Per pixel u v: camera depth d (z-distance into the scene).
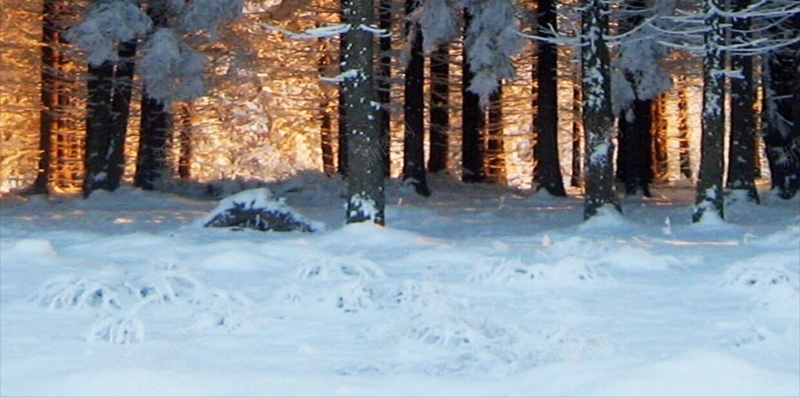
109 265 16.39
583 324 12.70
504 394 9.00
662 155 61.06
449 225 28.23
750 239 22.67
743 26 31.88
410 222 29.05
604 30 27.08
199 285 14.37
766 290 14.83
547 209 34.84
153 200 37.56
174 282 14.50
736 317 13.20
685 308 13.92
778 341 11.40
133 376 8.88
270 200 25.50
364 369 10.27
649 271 17.61
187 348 11.21
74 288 13.85
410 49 40.84
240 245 19.75
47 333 12.00
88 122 39.62
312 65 51.56
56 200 39.00
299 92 57.72
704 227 25.45
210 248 19.55
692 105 73.81
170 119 47.38
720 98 25.78
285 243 20.00
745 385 8.58
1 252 18.12
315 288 15.12
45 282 14.29
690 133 73.12
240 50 42.75
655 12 34.47
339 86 46.69
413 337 11.65
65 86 49.44
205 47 42.91
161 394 8.59
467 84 47.19
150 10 38.06
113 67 39.12
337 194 40.62
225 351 11.10
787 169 37.38
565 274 16.19
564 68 51.50
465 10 38.06
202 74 37.31
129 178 60.50
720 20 25.70
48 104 44.41
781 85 38.66
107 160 39.19
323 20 46.38
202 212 33.44
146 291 14.29
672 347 11.26
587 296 14.97
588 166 26.64
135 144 60.91
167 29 36.56
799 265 16.95
